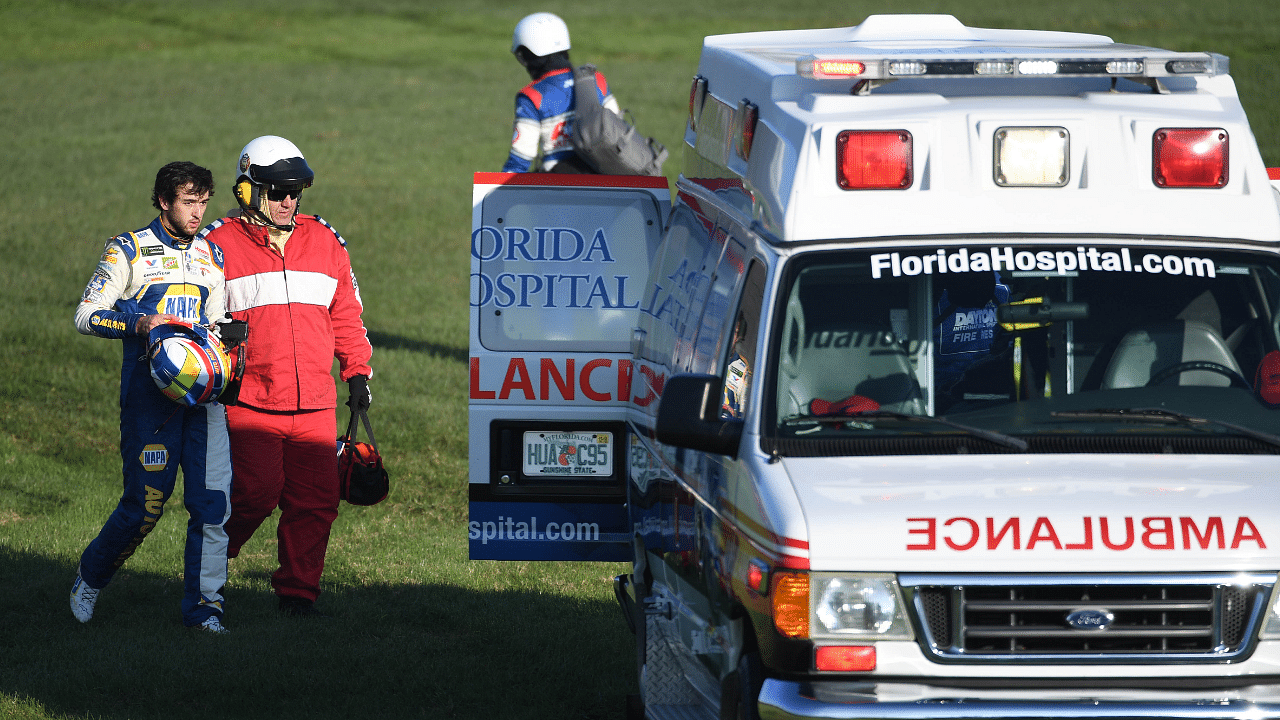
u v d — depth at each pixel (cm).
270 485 2661
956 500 1487
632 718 2230
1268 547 1448
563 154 3378
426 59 15275
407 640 2606
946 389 1669
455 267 7094
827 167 1702
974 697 1433
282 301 2633
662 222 2470
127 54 15400
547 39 3366
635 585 2241
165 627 2631
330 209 8325
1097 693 1439
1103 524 1457
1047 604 1450
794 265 1681
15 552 3055
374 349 5425
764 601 1499
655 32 17325
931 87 1861
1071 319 1691
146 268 2517
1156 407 1662
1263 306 1709
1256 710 1423
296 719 2203
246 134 10775
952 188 1698
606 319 2453
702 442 1625
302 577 2723
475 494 2452
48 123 11088
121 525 2559
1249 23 15575
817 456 1584
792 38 2455
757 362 1652
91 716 2172
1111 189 1712
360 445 2772
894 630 1456
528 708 2283
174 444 2559
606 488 2445
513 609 2817
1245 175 1738
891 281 1681
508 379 2444
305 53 15688
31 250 7050
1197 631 1456
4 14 17688
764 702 1462
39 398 4591
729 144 2005
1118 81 1872
